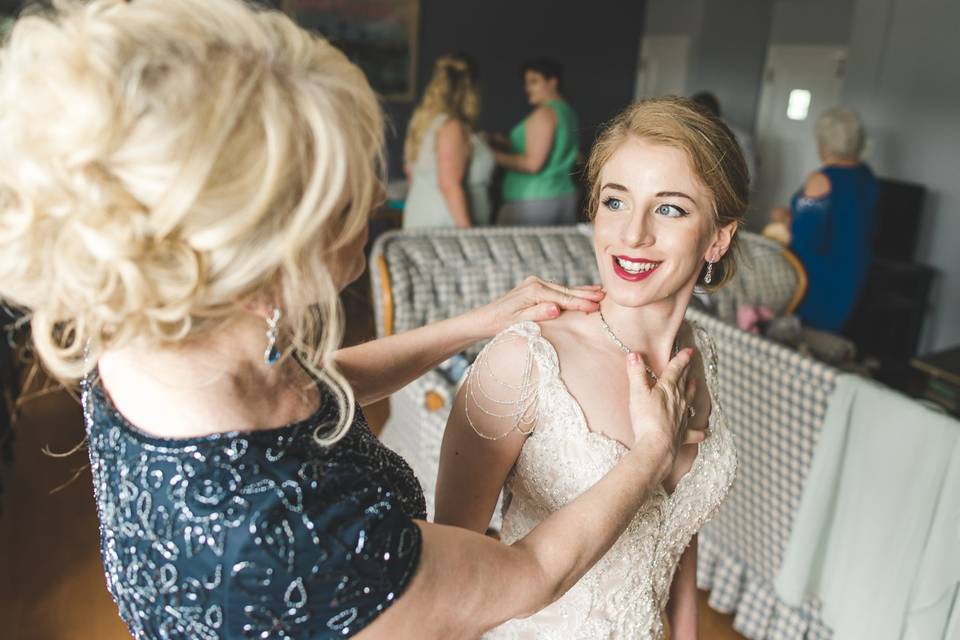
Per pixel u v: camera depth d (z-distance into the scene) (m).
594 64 7.88
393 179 7.17
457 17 7.11
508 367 1.10
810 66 6.85
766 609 2.45
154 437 0.66
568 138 4.35
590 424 1.09
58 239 0.57
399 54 6.93
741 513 2.50
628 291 1.09
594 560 0.81
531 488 1.13
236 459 0.65
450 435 1.13
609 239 1.08
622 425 1.11
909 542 1.91
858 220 3.96
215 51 0.58
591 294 1.17
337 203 0.64
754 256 3.61
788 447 2.28
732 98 7.38
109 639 2.36
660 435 0.93
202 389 0.67
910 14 5.59
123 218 0.56
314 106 0.59
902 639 1.96
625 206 1.07
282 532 0.64
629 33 7.93
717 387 1.29
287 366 0.75
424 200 3.96
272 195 0.57
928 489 1.86
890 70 5.79
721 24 7.12
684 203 1.05
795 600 2.20
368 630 0.68
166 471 0.65
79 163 0.55
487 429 1.10
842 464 2.09
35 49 0.58
